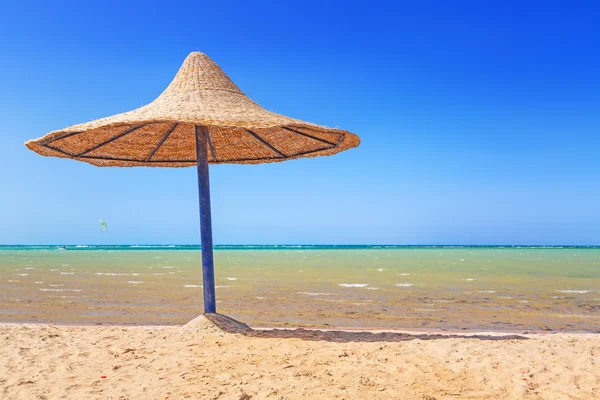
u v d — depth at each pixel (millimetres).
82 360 5160
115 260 36938
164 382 4352
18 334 6512
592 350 5559
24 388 4211
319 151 8156
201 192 7242
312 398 3908
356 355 5297
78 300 11867
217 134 8281
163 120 5660
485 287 15445
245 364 4922
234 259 41031
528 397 3957
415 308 10797
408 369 4738
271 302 11711
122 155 8352
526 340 6207
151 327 7297
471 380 4402
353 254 59594
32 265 28625
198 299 12133
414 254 60000
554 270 24844
